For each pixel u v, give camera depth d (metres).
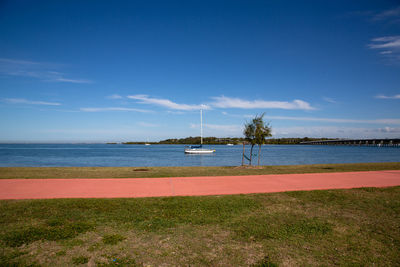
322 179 12.90
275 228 5.85
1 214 6.56
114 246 4.86
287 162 39.91
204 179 12.71
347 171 16.73
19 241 4.98
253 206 7.58
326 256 4.59
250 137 21.92
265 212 7.04
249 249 4.82
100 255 4.51
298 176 13.99
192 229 5.76
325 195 9.05
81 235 5.34
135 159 49.22
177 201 7.99
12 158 51.66
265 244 5.04
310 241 5.20
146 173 15.43
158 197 8.55
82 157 56.06
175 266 4.20
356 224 6.17
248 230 5.72
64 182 11.66
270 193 9.34
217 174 14.88
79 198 8.33
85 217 6.43
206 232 5.60
